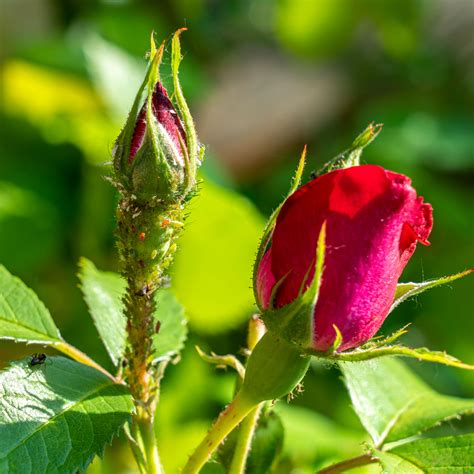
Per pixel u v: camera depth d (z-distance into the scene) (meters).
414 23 1.00
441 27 1.06
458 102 1.01
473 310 0.73
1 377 0.34
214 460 0.38
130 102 0.78
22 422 0.34
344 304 0.33
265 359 0.34
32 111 0.76
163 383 0.53
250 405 0.35
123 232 0.35
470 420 0.60
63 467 0.34
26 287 0.37
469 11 1.05
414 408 0.40
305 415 0.48
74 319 0.64
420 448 0.36
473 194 0.87
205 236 0.56
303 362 0.34
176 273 0.57
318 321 0.34
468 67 1.03
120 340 0.38
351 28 1.03
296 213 0.34
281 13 1.03
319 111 1.06
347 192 0.33
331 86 1.08
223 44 1.07
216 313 0.59
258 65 1.11
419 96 1.02
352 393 0.39
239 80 1.08
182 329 0.39
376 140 0.87
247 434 0.36
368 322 0.34
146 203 0.34
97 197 0.68
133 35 0.84
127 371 0.35
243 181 0.97
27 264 0.65
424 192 0.82
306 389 0.60
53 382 0.35
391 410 0.40
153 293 0.35
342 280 0.33
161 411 0.52
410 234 0.34
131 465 0.50
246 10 1.09
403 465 0.36
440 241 0.79
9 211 0.66
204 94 0.87
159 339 0.38
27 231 0.67
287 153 1.02
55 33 0.94
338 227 0.33
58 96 0.77
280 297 0.34
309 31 1.03
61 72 0.75
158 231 0.35
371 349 0.34
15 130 0.74
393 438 0.39
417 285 0.35
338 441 0.46
